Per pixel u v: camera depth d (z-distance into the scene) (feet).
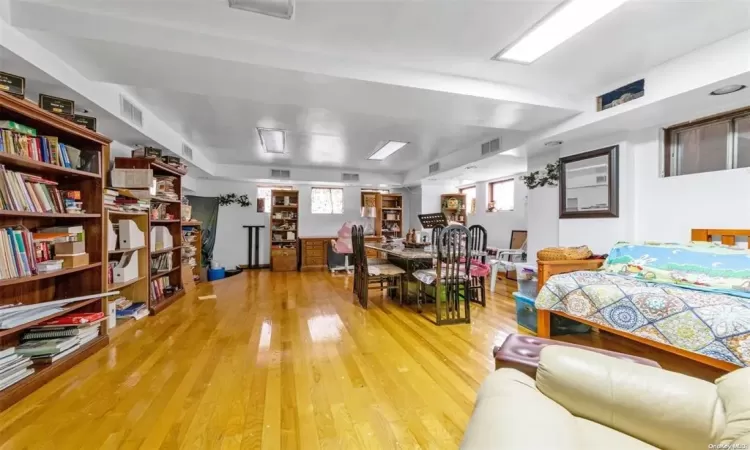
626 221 10.98
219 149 18.13
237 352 8.48
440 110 10.17
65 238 7.97
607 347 8.93
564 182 13.07
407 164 22.76
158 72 7.70
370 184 26.53
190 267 16.99
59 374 7.08
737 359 5.39
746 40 6.92
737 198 8.49
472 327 10.57
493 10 6.28
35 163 6.91
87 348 8.07
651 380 3.31
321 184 26.05
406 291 13.94
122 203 10.36
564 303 8.45
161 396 6.28
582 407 3.50
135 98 10.66
